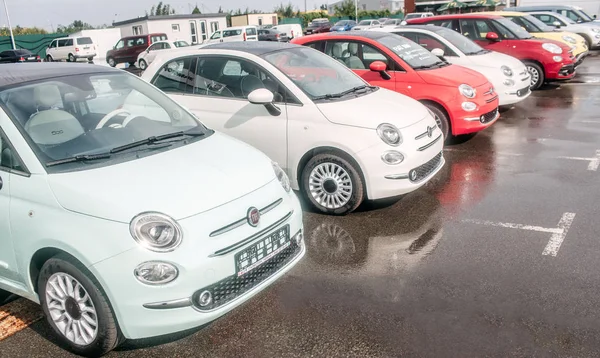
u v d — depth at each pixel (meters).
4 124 3.42
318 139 5.23
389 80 7.71
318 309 3.71
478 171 6.70
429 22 12.21
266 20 55.47
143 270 2.89
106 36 38.25
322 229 5.11
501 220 5.12
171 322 2.97
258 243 3.28
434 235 4.85
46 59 36.59
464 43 9.83
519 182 6.20
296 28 41.75
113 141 3.64
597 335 3.28
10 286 3.52
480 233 4.84
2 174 3.34
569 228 4.85
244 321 3.60
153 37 30.67
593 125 8.80
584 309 3.55
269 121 5.49
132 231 2.91
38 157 3.30
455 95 7.40
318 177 5.41
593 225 4.89
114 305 2.95
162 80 6.30
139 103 4.15
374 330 3.43
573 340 3.24
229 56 5.86
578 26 18.94
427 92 7.49
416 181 5.28
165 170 3.35
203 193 3.19
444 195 5.89
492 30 11.97
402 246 4.65
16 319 3.73
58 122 3.59
